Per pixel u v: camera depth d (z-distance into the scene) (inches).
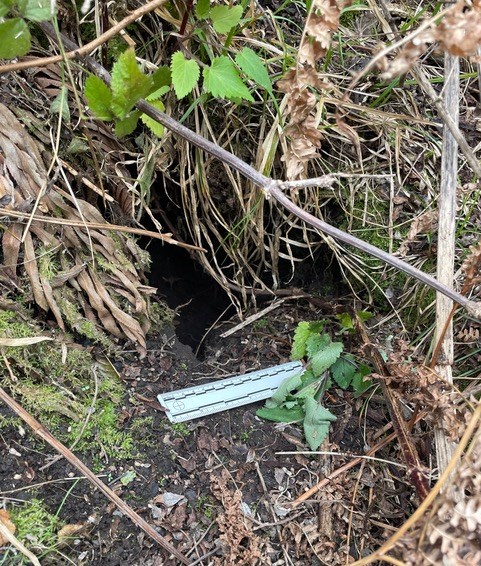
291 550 42.4
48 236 45.3
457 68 43.7
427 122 55.5
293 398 48.7
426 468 40.2
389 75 30.1
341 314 49.4
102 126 50.1
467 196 54.2
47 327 44.9
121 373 46.8
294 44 57.1
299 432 47.6
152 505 41.7
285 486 44.8
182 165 53.2
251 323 56.3
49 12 35.9
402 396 41.5
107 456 42.3
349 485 45.3
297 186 37.4
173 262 60.8
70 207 46.8
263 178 37.6
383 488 45.3
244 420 47.5
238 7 45.3
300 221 55.6
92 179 49.5
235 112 54.1
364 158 56.3
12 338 41.9
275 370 50.8
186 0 46.1
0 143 44.5
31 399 41.6
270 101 53.8
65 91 42.7
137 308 47.9
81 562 38.4
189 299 60.4
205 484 43.6
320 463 46.1
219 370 51.8
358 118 56.0
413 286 52.9
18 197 44.2
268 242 57.9
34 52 48.1
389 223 54.6
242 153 55.4
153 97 43.4
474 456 31.9
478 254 38.6
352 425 48.4
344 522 43.9
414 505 44.6
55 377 43.5
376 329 53.0
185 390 47.4
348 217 55.2
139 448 43.5
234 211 57.2
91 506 40.0
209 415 47.0
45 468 40.1
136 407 45.3
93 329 46.1
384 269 54.1
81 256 46.8
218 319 58.2
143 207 54.4
